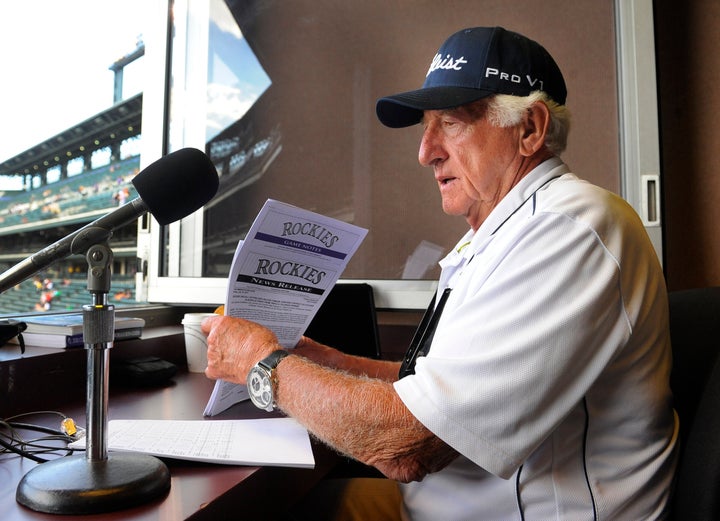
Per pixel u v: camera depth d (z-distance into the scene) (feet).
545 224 2.66
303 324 3.72
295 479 2.80
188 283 6.01
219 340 3.19
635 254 2.75
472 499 2.78
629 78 5.66
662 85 6.23
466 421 2.41
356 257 6.21
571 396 2.46
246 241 3.04
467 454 2.41
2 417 3.42
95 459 2.35
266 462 2.61
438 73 3.39
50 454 2.76
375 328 5.39
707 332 3.34
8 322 3.85
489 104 3.27
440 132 3.47
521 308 2.50
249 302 3.33
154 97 6.15
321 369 2.87
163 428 3.03
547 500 2.64
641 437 2.77
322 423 2.69
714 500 2.51
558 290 2.50
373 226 6.20
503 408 2.40
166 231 6.20
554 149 3.35
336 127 6.27
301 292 3.51
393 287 5.99
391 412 2.57
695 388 3.27
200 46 6.31
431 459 2.64
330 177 6.29
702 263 6.10
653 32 5.62
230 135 6.37
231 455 2.66
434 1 6.12
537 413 2.41
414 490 3.07
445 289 3.43
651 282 2.82
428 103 3.18
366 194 6.22
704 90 6.11
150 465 2.36
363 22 6.23
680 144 6.18
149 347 4.69
